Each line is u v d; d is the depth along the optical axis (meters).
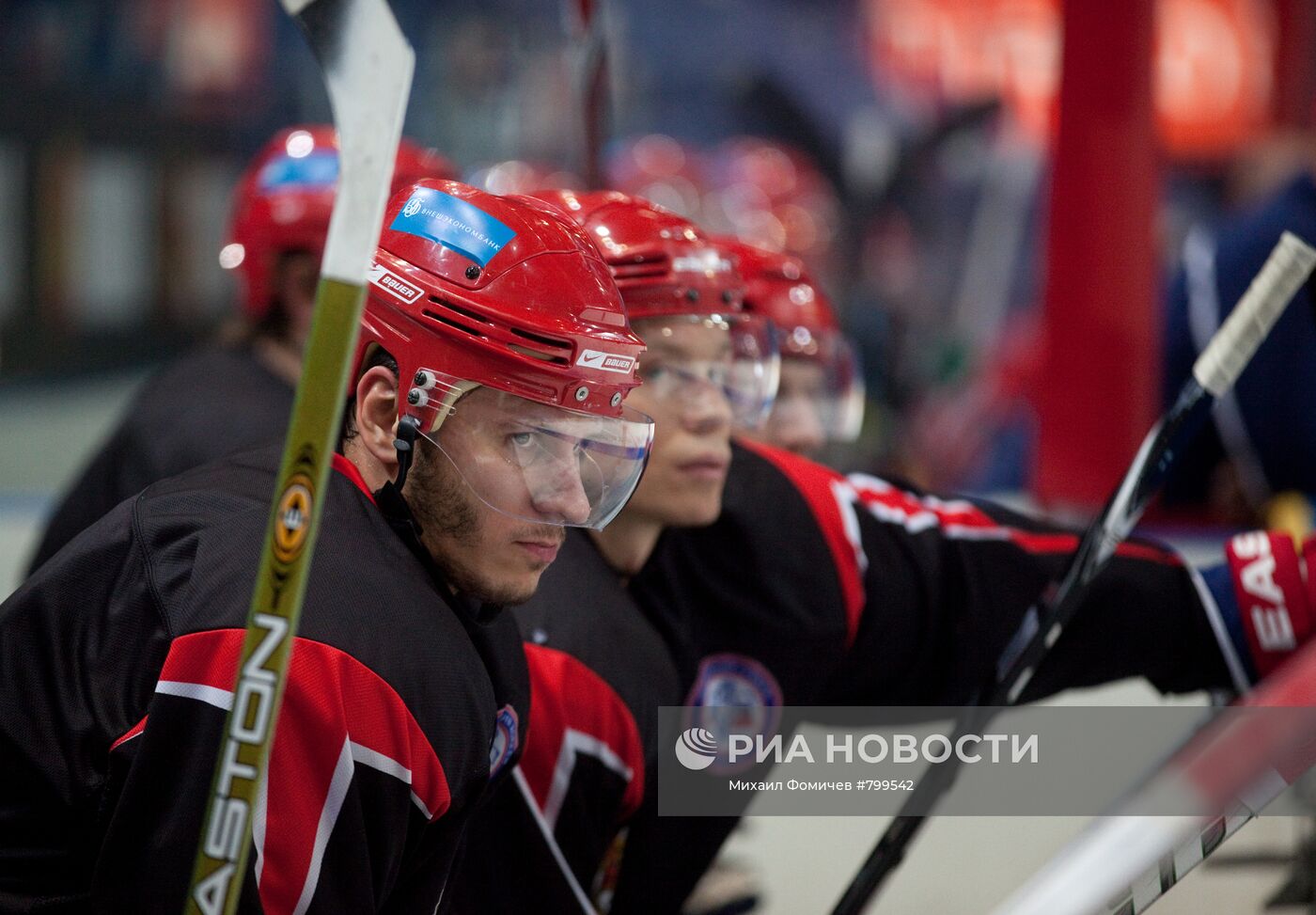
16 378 17.00
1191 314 9.38
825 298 6.02
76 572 3.17
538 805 4.04
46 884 3.09
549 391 3.20
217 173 17.41
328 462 2.66
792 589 4.77
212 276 17.56
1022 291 17.56
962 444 15.17
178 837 2.88
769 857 7.27
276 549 2.69
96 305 17.16
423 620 3.14
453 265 3.24
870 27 18.30
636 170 10.31
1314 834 6.09
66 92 16.75
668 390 4.24
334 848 2.97
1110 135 9.45
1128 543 5.13
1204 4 18.39
